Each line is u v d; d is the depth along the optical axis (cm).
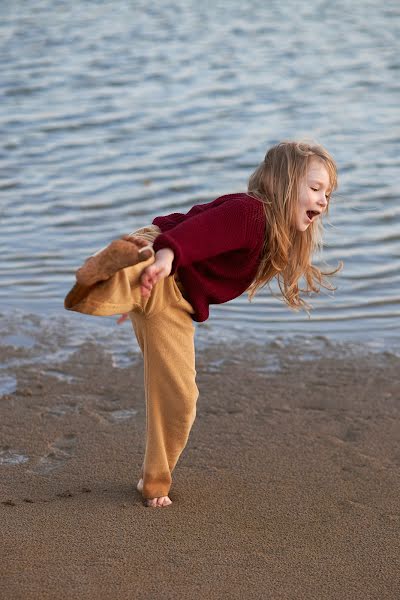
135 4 3906
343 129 1881
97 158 1680
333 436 700
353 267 1166
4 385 795
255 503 589
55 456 657
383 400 776
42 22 3331
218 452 669
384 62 2591
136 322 572
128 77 2377
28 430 698
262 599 478
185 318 564
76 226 1325
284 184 550
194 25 3288
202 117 1980
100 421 721
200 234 509
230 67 2523
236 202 533
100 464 645
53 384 801
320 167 558
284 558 521
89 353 885
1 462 643
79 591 480
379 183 1530
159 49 2791
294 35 3066
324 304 1046
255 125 1911
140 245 488
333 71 2472
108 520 561
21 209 1398
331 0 4028
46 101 2112
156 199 1452
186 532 549
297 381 821
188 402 571
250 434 703
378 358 884
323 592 487
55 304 1032
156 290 539
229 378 826
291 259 587
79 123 1923
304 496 600
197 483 618
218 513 575
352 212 1389
